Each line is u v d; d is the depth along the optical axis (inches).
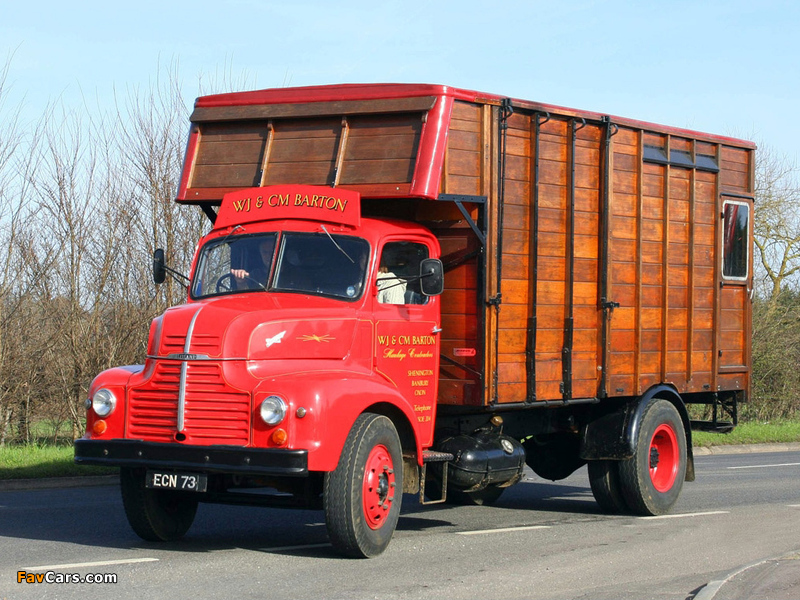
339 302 338.0
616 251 434.0
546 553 332.2
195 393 300.8
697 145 480.1
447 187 362.9
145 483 311.7
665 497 442.9
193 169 393.7
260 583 272.2
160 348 309.9
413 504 479.2
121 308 740.7
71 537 350.6
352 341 331.0
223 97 394.0
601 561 319.6
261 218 360.2
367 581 278.2
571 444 467.8
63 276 724.7
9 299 707.4
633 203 442.9
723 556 333.1
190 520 352.5
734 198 501.4
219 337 301.9
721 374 493.7
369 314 339.9
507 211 386.9
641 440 433.4
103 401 312.0
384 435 317.4
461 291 381.4
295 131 378.0
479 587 274.7
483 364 374.9
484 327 374.3
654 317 453.7
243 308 316.2
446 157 363.3
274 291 343.0
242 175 382.3
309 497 322.7
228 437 296.7
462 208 367.6
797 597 258.1
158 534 340.2
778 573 288.4
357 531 304.7
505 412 417.4
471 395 377.7
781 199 1282.0
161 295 748.6
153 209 751.7
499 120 382.6
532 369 394.3
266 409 290.8
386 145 358.6
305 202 355.9
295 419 290.8
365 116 365.7
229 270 354.0
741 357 509.0
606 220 426.9
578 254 418.3
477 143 374.9
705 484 572.1
